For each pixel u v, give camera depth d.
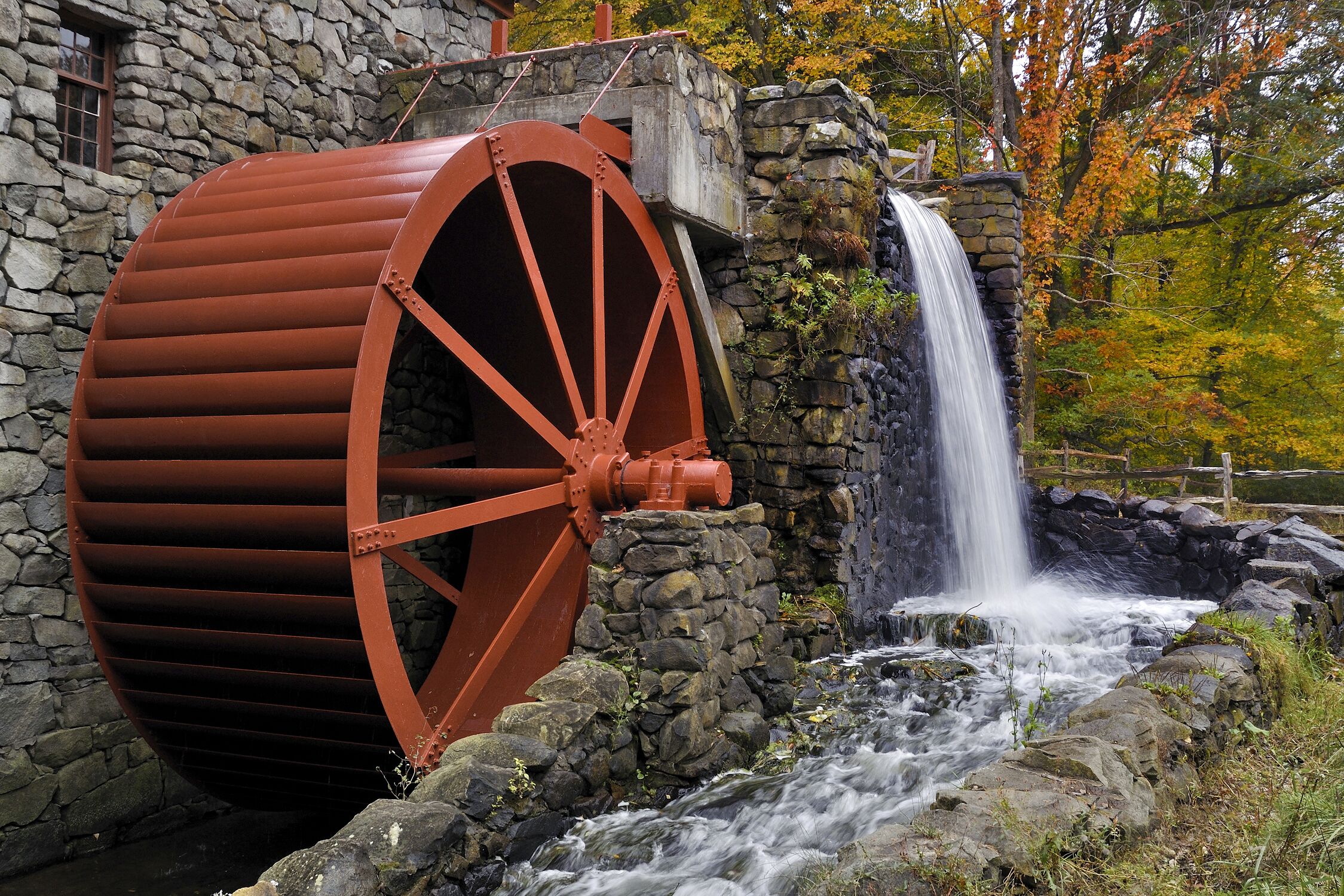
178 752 5.51
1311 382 17.92
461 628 6.57
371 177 5.16
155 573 5.05
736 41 16.39
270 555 4.63
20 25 5.29
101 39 5.93
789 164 7.33
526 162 5.57
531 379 7.31
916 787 4.54
